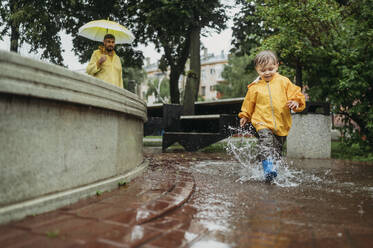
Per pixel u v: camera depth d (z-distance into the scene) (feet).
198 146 25.05
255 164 17.20
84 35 18.03
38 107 6.58
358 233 6.24
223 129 23.94
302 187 11.13
